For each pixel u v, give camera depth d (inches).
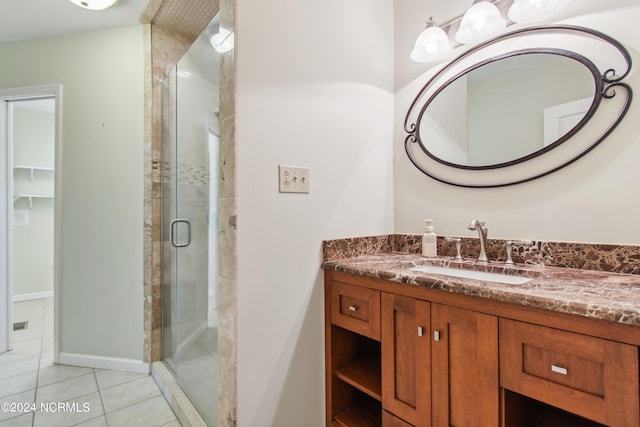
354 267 47.3
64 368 81.1
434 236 57.4
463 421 34.6
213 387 54.3
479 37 50.8
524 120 48.9
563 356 27.8
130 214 81.1
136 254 80.7
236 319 43.3
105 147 82.7
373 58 62.7
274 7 47.5
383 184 64.5
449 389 35.9
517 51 49.7
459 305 35.2
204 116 59.1
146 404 65.2
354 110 58.9
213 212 56.4
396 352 41.7
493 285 33.7
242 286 43.8
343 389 53.5
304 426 50.5
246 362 44.2
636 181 39.5
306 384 50.8
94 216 83.0
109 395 68.6
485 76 53.4
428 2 61.5
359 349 56.1
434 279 37.3
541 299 28.5
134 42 81.6
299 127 50.2
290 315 48.9
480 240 51.0
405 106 65.0
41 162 151.8
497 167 51.7
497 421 31.8
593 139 42.6
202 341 59.7
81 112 83.7
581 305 26.3
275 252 47.2
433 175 60.1
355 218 58.6
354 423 50.7
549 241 46.3
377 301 44.3
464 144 55.7
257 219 45.3
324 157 53.7
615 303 26.2
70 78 84.4
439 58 55.9
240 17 43.8
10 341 91.7
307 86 51.4
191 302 65.7
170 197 77.3
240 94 43.7
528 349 30.0
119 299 81.4
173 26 80.6
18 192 145.9
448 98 58.0
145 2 73.2
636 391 24.0
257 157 45.3
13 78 87.3
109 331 81.7
